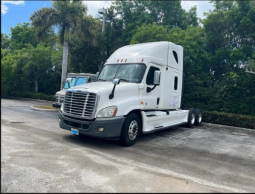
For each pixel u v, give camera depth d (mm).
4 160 4906
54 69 26984
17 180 4027
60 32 18188
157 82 7672
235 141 9031
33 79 28703
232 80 14227
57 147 6250
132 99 7215
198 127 12203
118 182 4262
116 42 20812
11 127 8562
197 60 16953
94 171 4699
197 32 17047
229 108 14422
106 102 6625
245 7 13820
